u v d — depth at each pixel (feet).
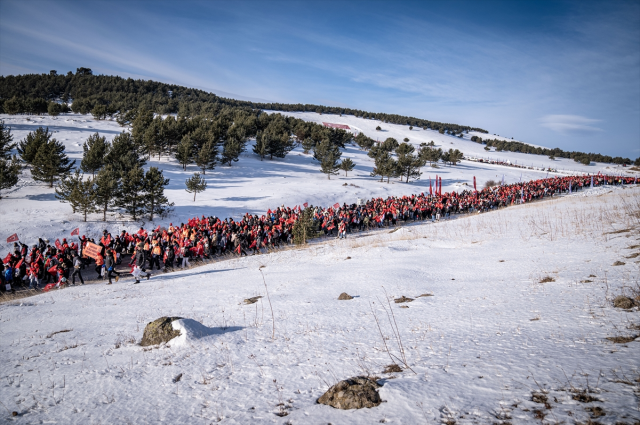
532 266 36.45
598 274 29.09
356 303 30.04
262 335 23.70
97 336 27.22
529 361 15.35
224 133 232.12
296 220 86.43
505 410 11.67
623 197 95.40
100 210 100.07
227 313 30.30
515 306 24.49
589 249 39.73
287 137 250.78
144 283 50.34
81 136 202.59
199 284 45.78
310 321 25.89
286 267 52.85
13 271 54.70
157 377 18.62
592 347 15.98
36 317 35.32
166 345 23.29
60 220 91.45
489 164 366.02
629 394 11.41
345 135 344.90
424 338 20.33
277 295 35.27
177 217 107.86
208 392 16.35
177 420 14.07
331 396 14.14
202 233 72.84
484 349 17.57
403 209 111.24
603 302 22.34
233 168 198.39
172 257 63.67
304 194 150.00
